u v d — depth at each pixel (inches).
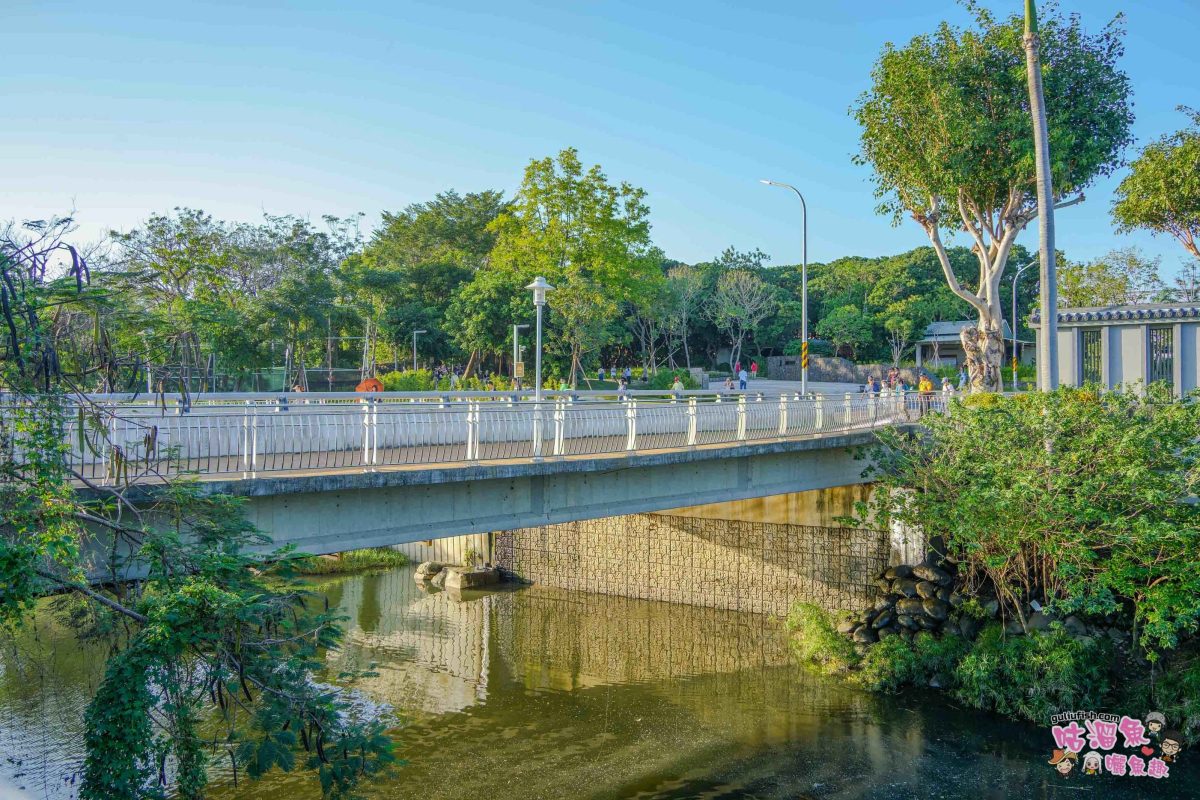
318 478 450.0
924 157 1049.5
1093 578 689.0
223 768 560.1
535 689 778.8
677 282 2743.6
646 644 912.9
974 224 1127.0
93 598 337.7
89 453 460.1
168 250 1480.1
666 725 695.1
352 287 2017.7
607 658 867.4
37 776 519.8
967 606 792.3
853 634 845.2
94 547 392.2
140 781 309.6
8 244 328.2
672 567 1083.3
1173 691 653.3
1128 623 733.9
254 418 451.8
